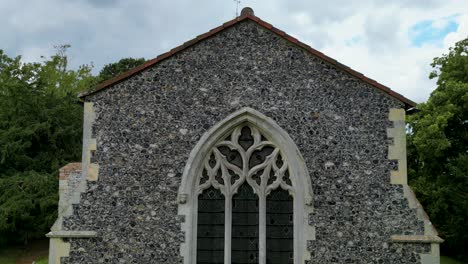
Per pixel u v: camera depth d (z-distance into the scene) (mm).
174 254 12094
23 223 26641
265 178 12594
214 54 13055
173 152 12586
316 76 12961
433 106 22828
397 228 12203
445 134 22781
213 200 12586
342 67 12867
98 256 12047
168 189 12398
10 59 35094
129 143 12609
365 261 12055
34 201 26656
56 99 31781
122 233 12172
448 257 24047
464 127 22812
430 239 12023
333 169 12531
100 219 12219
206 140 12594
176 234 12180
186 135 12672
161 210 12297
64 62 40125
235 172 12641
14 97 30391
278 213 12539
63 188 14516
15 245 27828
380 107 12797
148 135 12656
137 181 12422
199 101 12828
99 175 12430
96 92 12789
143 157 12547
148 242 12141
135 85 12883
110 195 12344
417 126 22969
